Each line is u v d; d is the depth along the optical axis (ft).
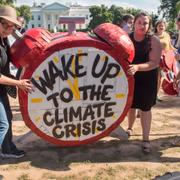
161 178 6.75
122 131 12.10
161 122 14.70
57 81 10.33
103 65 10.51
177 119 15.21
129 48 10.39
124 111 10.96
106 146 11.86
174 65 14.23
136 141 12.27
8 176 9.96
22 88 9.68
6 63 9.79
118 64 10.57
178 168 10.44
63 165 10.60
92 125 10.89
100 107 10.80
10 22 9.29
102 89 10.66
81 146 11.82
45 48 10.00
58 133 10.73
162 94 19.72
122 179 9.84
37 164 10.63
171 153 11.43
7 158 10.93
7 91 10.14
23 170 10.29
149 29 10.89
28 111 10.34
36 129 10.54
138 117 14.84
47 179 9.84
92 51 10.36
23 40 9.93
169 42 16.71
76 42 10.19
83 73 10.46
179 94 13.97
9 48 10.00
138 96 11.05
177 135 13.04
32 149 11.57
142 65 10.58
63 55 10.19
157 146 11.96
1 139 9.76
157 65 10.77
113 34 10.42
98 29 10.66
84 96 10.61
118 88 10.75
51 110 10.50
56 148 11.66
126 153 11.38
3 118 9.83
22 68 10.42
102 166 10.53
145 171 10.25
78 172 10.19
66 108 10.58
